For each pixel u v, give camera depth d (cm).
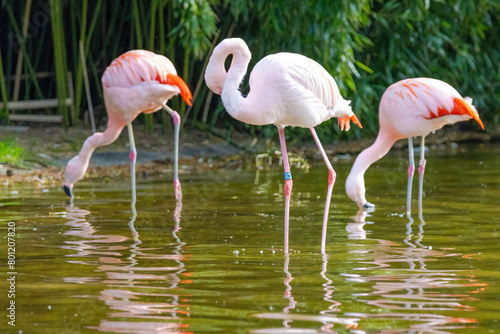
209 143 1644
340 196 1086
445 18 1859
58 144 1510
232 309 519
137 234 803
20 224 858
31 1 1733
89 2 1716
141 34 1669
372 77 1758
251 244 752
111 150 1494
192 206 993
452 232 805
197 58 1670
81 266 652
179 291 566
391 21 1781
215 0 1441
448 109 958
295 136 1750
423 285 583
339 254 701
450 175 1287
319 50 1544
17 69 1662
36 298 548
